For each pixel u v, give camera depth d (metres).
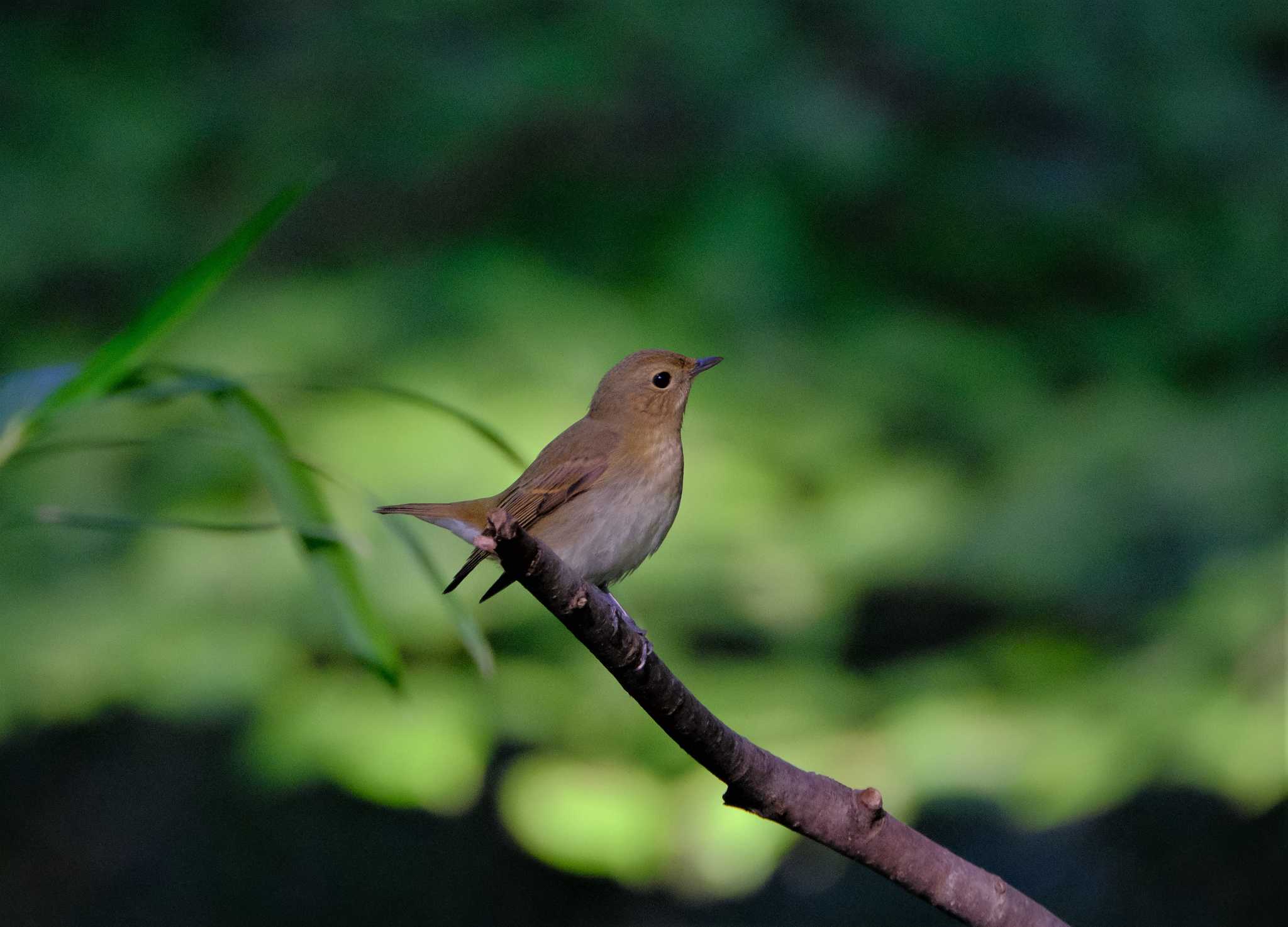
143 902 18.30
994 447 12.30
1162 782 11.55
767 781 4.33
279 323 11.90
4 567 11.67
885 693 11.87
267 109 13.12
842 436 11.91
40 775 17.75
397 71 12.89
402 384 11.37
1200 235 13.23
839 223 13.18
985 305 13.45
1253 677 10.34
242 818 18.22
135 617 11.38
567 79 12.16
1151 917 15.16
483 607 11.47
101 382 4.70
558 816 11.46
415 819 18.03
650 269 12.59
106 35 13.62
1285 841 14.20
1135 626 11.57
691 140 12.95
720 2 12.91
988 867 15.96
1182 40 13.72
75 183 12.59
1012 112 13.72
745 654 12.49
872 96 13.24
